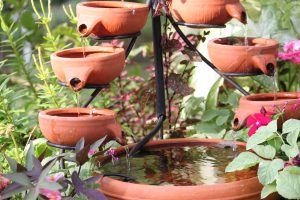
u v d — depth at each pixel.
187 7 3.39
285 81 4.89
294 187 2.82
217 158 3.27
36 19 5.91
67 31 5.47
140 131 4.53
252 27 4.79
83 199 2.83
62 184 2.70
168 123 4.32
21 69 4.70
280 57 4.18
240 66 3.35
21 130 3.97
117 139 3.08
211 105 4.57
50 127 3.02
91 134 2.99
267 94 3.47
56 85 4.17
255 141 3.00
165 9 3.43
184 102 4.55
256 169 3.11
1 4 4.46
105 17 3.19
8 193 2.58
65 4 6.14
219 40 3.55
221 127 4.22
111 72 3.14
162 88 3.53
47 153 3.82
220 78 4.61
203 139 3.49
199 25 3.42
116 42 4.77
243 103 3.34
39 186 2.55
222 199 2.75
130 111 4.55
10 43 4.64
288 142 3.00
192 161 3.23
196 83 4.96
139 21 3.29
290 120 3.06
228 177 2.98
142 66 6.29
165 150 3.42
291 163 3.00
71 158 2.78
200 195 2.73
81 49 3.35
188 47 3.75
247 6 5.10
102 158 3.19
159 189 2.73
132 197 2.77
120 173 3.05
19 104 4.80
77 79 3.07
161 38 3.68
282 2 4.84
